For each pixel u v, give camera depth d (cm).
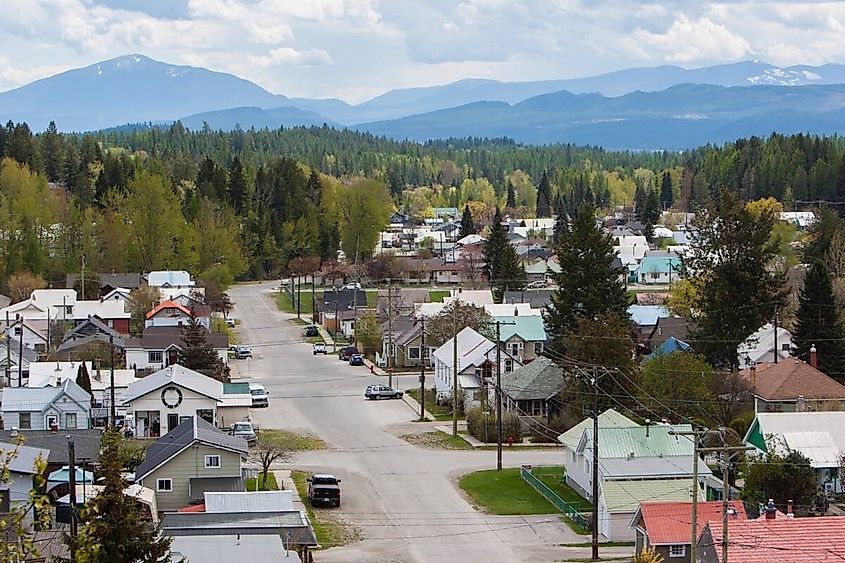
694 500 3969
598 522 6059
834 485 6562
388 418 9250
